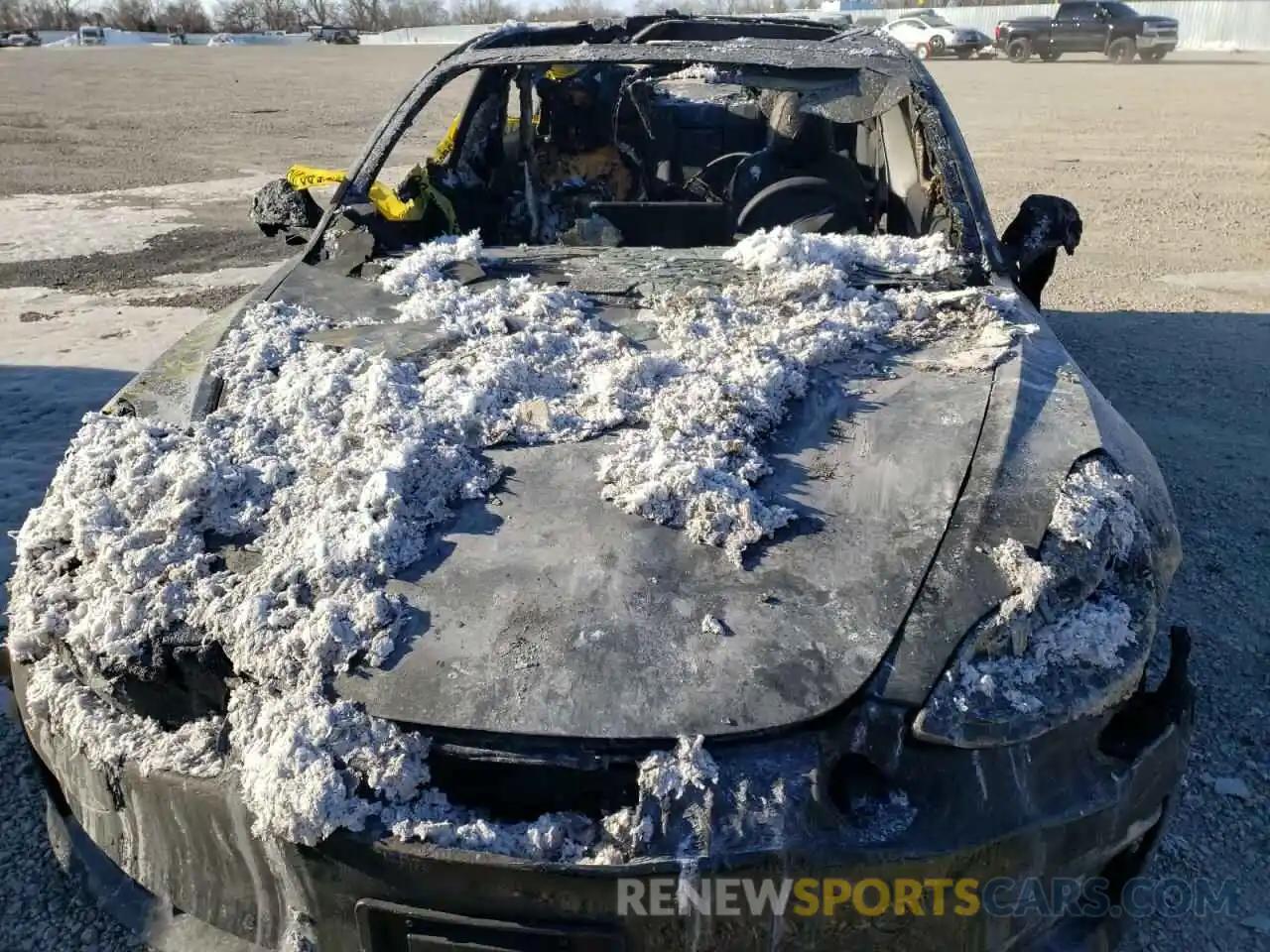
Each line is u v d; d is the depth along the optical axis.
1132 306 6.29
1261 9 27.59
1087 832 1.59
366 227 2.95
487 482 1.93
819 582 1.69
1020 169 10.56
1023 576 1.68
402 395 2.16
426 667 1.59
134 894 1.85
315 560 1.76
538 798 1.53
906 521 1.80
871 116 3.05
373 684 1.59
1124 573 1.80
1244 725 2.69
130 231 8.35
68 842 2.00
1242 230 8.19
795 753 1.50
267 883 1.58
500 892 1.46
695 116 3.96
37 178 10.57
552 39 3.77
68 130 13.76
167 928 1.77
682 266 2.79
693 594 1.67
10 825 2.37
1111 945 1.74
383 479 1.88
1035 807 1.55
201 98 17.36
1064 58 26.17
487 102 3.76
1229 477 4.05
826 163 3.54
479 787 1.54
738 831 1.44
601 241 3.33
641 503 1.84
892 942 1.51
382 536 1.78
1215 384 5.01
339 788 1.50
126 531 1.90
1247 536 3.61
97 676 1.77
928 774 1.52
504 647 1.61
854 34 3.55
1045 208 2.93
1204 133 12.74
